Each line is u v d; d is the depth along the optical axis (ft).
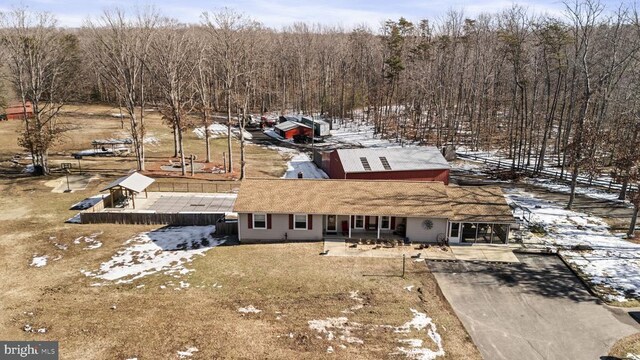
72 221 116.67
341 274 88.33
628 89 163.63
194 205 128.36
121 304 77.51
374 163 140.87
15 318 72.74
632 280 87.10
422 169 139.54
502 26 233.96
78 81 266.36
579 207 126.52
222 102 332.80
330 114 287.07
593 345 68.54
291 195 107.24
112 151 187.52
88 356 62.90
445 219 101.71
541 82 209.97
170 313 74.64
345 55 324.80
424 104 273.13
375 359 63.62
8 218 118.01
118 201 130.62
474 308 77.77
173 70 157.99
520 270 91.50
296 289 82.58
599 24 170.50
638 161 110.63
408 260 94.94
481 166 175.83
